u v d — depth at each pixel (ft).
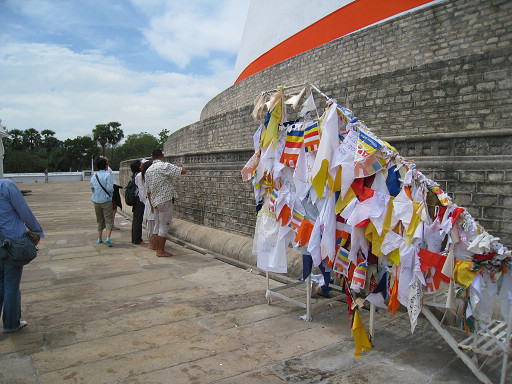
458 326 12.01
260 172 14.70
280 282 17.84
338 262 12.17
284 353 10.90
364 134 11.09
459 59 25.05
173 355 10.81
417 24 39.22
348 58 46.32
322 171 11.84
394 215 10.51
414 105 27.12
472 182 12.76
